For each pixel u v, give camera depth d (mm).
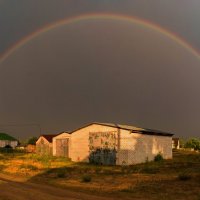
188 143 98188
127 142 40906
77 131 46156
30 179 25516
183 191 18859
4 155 56625
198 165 34844
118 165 39781
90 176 26328
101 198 16969
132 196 17672
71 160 46438
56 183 23094
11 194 18156
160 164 38500
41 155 52750
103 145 42906
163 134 47594
